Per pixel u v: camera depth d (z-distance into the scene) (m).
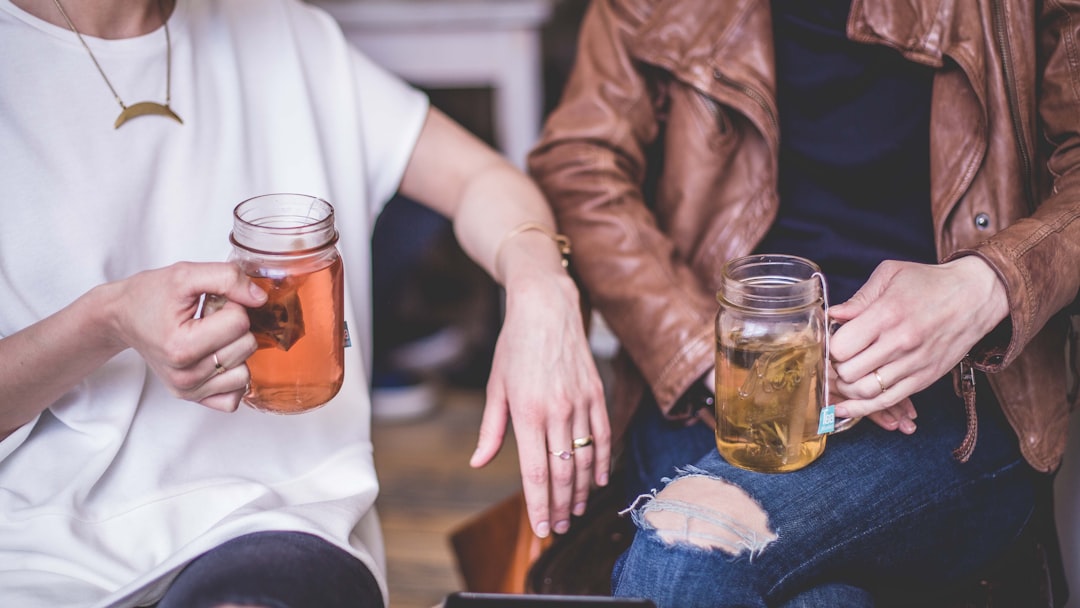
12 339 0.98
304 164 1.29
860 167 1.30
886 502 1.13
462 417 2.78
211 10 1.25
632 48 1.41
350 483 1.25
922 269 1.09
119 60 1.15
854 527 1.10
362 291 1.38
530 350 1.21
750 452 1.08
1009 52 1.21
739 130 1.36
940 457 1.20
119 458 1.13
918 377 1.08
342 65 1.37
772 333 1.01
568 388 1.20
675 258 1.39
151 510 1.12
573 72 1.52
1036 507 1.30
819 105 1.33
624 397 1.49
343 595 0.97
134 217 1.15
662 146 1.52
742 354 1.03
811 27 1.30
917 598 1.23
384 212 2.77
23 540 1.06
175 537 1.11
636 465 1.41
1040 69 1.24
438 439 2.68
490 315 3.05
